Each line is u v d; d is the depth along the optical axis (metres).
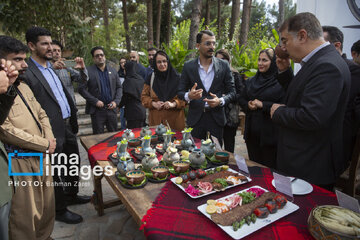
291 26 1.58
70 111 2.66
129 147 2.29
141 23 19.27
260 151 2.76
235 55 5.86
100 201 2.47
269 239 1.05
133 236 2.21
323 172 1.59
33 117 1.87
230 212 1.20
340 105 1.53
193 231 1.10
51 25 6.22
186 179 1.56
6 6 5.45
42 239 1.95
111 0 17.02
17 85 1.68
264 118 2.57
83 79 3.70
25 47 1.67
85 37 7.46
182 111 3.41
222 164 1.86
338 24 2.82
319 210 1.10
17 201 1.72
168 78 3.32
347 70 1.51
